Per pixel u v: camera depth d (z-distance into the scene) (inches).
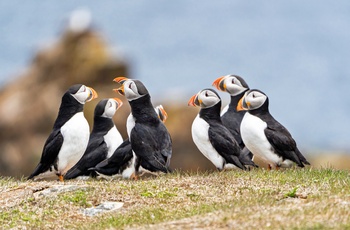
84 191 549.3
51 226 495.8
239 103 656.4
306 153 1269.7
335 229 401.4
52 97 1326.3
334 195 485.1
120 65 1364.4
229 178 567.8
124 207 519.5
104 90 1309.1
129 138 631.8
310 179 550.0
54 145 624.4
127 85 633.6
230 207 470.3
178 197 530.9
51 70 1368.1
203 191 541.0
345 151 1327.5
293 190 505.7
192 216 466.6
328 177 552.7
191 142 1081.4
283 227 410.6
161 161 614.2
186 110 1124.5
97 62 1355.8
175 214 485.4
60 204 528.7
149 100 636.1
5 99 1344.7
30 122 1294.3
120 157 626.2
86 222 498.9
